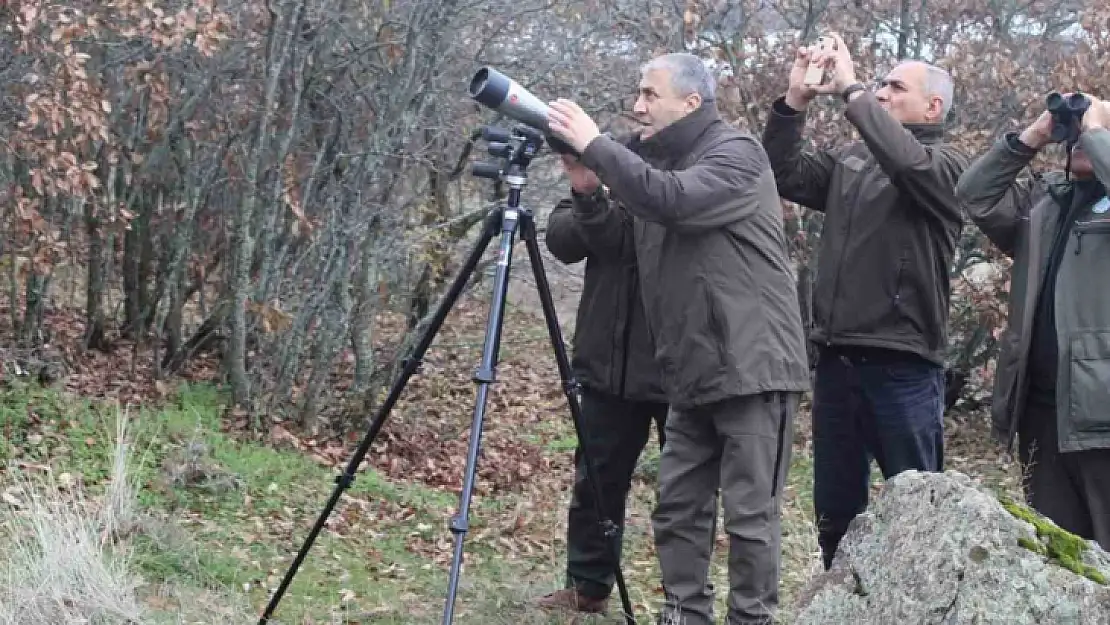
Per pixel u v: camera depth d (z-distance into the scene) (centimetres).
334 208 730
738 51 746
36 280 681
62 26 548
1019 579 247
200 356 815
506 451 779
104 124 588
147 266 797
